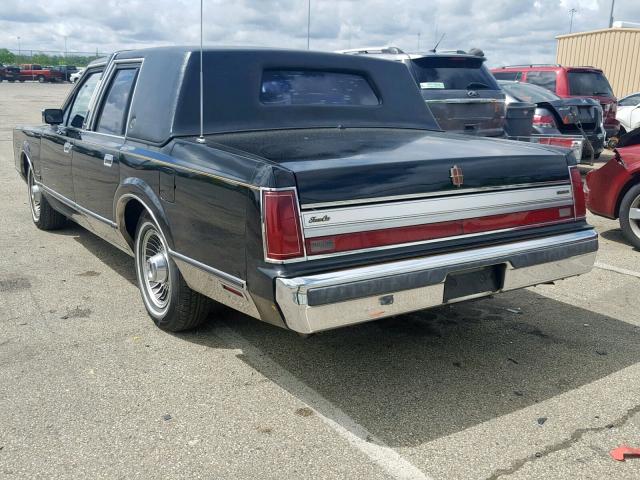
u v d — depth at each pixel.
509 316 4.57
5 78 55.09
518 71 13.05
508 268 3.45
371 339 4.13
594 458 2.86
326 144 3.61
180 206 3.59
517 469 2.78
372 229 3.09
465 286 3.38
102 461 2.81
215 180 3.25
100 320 4.39
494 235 3.49
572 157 3.81
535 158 3.63
